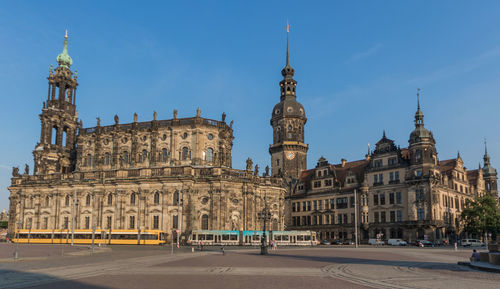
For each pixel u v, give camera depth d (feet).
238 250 243.60
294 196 456.45
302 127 477.36
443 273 108.68
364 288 80.79
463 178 418.10
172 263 140.46
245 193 332.39
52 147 389.19
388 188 380.58
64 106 401.29
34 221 361.10
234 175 332.80
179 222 300.40
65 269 118.21
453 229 380.58
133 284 86.48
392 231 371.76
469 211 366.63
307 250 246.47
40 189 364.38
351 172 416.87
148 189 326.85
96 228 332.39
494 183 481.87
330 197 426.51
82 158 372.99
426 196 352.69
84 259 158.61
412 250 249.96
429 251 237.04
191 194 323.37
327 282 89.81
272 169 474.90
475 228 361.10
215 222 318.24
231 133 372.38
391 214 374.84
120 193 333.42
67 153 397.80
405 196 367.66
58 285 85.15
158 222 321.52
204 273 107.96
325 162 441.68
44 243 335.06
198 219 321.93
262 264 136.77
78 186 348.18
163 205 321.32
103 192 338.54
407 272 110.52
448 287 82.74
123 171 336.29
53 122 396.37
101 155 366.43
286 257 175.94
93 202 341.62
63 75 400.26
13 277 99.19
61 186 354.95
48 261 148.46
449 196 384.68
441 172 405.59
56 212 352.69
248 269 118.42
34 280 93.45
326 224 424.05
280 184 366.63
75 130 410.11
